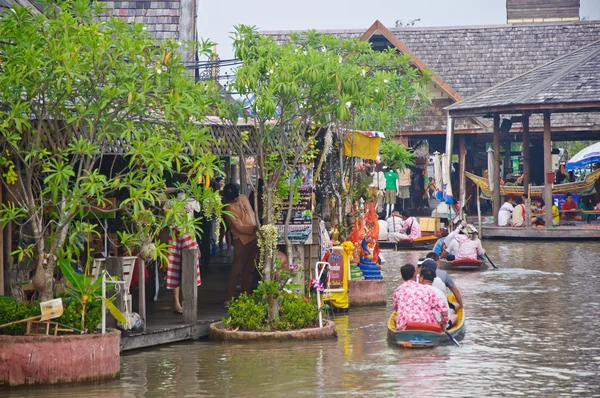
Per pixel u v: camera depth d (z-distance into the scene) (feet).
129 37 56.13
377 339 69.56
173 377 56.08
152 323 69.41
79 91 57.06
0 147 60.54
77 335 54.03
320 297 78.13
